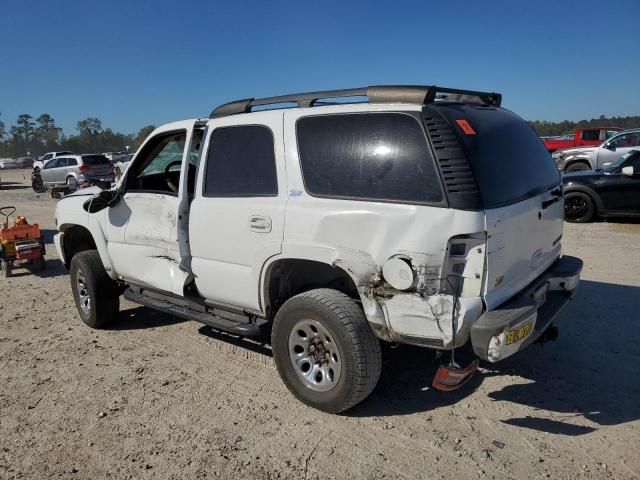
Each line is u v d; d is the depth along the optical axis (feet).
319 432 11.27
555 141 83.30
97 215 17.21
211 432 11.43
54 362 15.49
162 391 13.41
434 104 10.71
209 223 13.56
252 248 12.64
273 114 12.58
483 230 9.77
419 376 13.64
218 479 9.89
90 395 13.33
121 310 20.27
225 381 13.85
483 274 9.93
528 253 11.67
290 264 12.53
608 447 10.44
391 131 10.68
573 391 12.64
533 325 10.40
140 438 11.32
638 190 32.53
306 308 11.52
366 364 11.01
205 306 14.57
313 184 11.64
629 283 20.65
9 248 26.40
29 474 10.26
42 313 20.34
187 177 14.39
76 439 11.38
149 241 15.48
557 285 12.99
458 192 9.77
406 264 10.14
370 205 10.67
